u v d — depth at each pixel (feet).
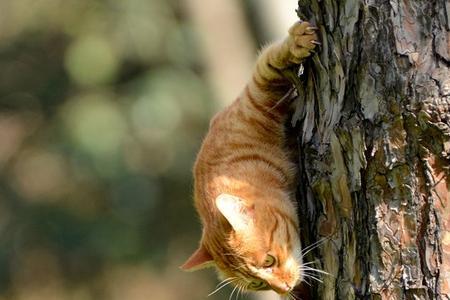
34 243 63.82
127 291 64.95
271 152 24.64
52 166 65.62
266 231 24.17
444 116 18.80
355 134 19.99
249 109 24.75
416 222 19.12
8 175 66.69
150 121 59.62
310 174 21.70
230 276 25.48
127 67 62.80
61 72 65.92
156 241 63.31
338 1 20.62
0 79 67.05
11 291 63.67
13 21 67.97
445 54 18.99
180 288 65.21
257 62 24.14
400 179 19.26
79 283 64.80
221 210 24.14
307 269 22.75
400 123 19.24
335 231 20.80
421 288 19.03
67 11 65.87
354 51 20.10
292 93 24.03
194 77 60.49
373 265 19.63
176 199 63.31
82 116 60.18
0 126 67.15
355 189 20.08
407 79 19.17
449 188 18.86
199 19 54.85
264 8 46.55
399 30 19.34
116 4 63.05
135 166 61.31
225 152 25.25
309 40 21.38
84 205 63.72
